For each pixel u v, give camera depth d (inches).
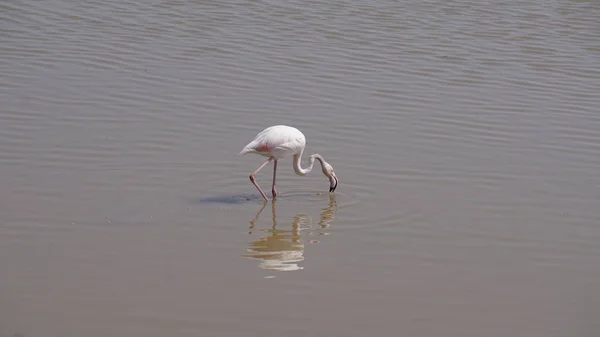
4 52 797.9
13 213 471.5
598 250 446.9
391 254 437.1
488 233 466.9
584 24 953.5
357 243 451.5
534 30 926.4
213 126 634.8
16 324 348.5
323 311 369.7
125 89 708.7
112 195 507.5
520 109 692.7
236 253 433.4
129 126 627.2
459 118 667.4
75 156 565.9
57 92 695.1
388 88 733.9
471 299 386.3
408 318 365.7
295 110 674.2
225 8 976.9
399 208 502.9
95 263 412.8
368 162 577.9
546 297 390.6
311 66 786.8
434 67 797.2
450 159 583.8
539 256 438.3
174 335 343.9
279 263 421.7
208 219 480.4
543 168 570.9
